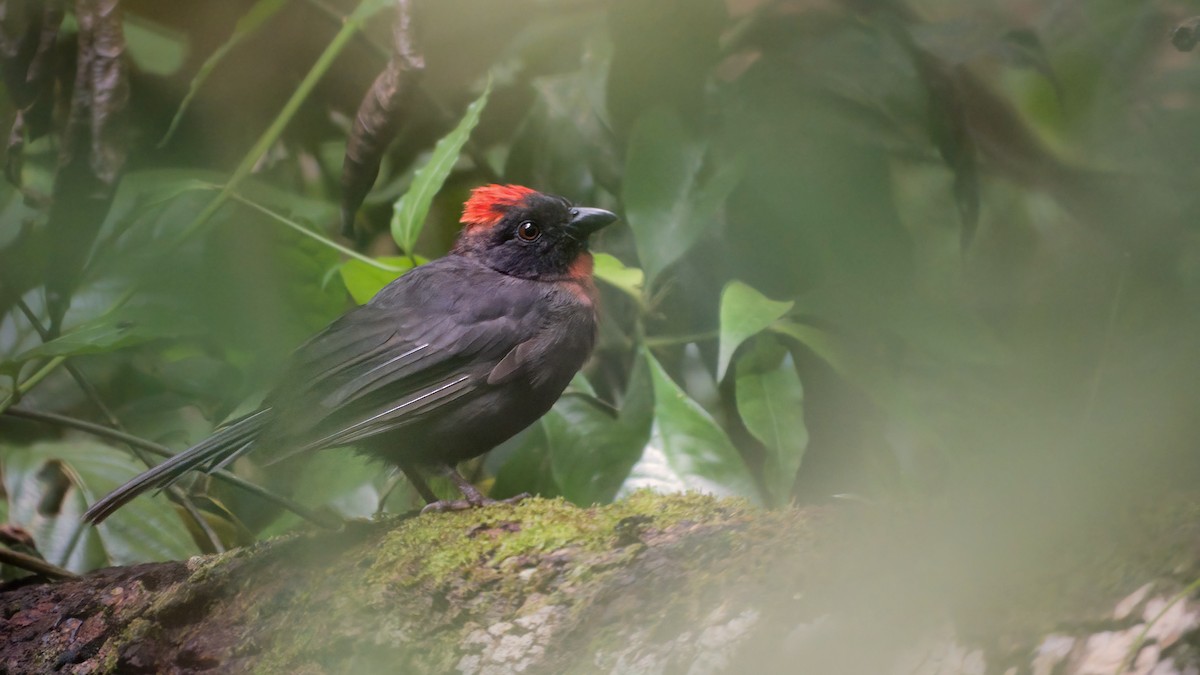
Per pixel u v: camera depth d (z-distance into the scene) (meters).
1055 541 4.08
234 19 10.05
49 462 9.25
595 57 9.92
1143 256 10.26
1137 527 3.95
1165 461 4.62
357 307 8.77
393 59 7.88
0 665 6.44
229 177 9.30
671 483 8.41
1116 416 6.21
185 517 10.09
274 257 8.76
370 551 6.07
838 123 9.36
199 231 8.76
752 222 9.52
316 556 6.17
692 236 8.71
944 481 8.52
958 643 3.88
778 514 5.28
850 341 8.94
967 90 11.38
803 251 9.40
